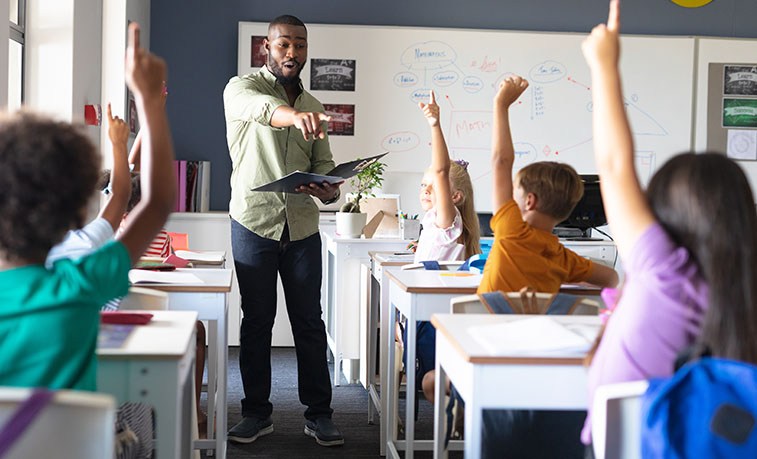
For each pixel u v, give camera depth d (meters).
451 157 4.88
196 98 4.88
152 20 4.84
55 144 1.00
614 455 1.10
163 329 1.47
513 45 4.88
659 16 5.05
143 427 1.65
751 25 5.10
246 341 2.85
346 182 4.82
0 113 1.05
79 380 1.08
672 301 1.08
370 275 3.36
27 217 0.99
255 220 2.79
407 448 2.25
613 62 1.15
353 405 3.41
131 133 4.40
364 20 4.91
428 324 2.46
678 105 4.98
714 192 1.07
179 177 4.56
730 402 0.94
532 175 2.06
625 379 1.12
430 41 4.84
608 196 1.14
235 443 2.81
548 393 1.32
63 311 1.06
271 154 2.77
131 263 1.19
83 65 3.72
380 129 4.85
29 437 0.90
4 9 2.68
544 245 2.02
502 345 1.34
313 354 2.88
